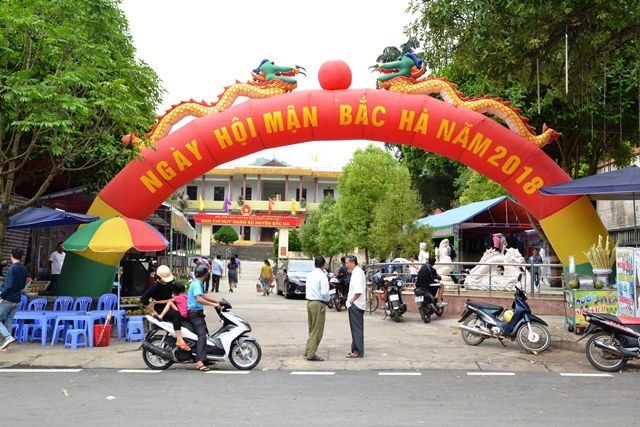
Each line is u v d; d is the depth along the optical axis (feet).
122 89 37.76
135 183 46.16
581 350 36.55
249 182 242.78
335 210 154.51
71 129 36.47
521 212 81.05
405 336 43.32
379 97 46.73
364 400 23.95
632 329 30.73
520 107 60.34
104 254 45.47
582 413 21.84
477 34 41.27
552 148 68.80
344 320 54.44
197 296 30.50
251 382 27.76
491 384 27.58
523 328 36.99
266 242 234.79
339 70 46.83
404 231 89.71
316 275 33.73
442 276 64.54
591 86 47.24
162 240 39.88
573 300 40.73
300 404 23.15
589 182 41.27
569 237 46.19
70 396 24.32
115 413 21.47
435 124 46.16
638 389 26.55
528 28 40.96
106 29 42.75
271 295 93.15
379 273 61.00
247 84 48.26
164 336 31.27
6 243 53.47
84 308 40.98
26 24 35.86
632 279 36.65
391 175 121.08
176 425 19.79
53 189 57.41
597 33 41.09
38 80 37.17
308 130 46.96
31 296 42.19
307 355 33.47
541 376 29.71
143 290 50.93
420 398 24.40
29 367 31.07
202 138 46.29
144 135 43.09
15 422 20.07
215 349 30.86
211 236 220.23
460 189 131.23
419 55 48.34
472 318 46.47
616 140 64.90
